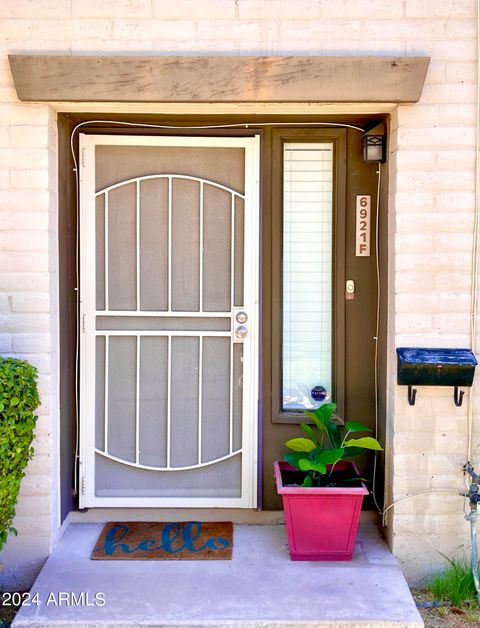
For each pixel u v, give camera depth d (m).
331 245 3.80
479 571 3.38
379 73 3.21
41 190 3.30
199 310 3.75
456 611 3.20
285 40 3.29
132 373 3.77
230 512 3.81
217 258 3.75
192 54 3.29
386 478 3.57
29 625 2.86
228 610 2.94
